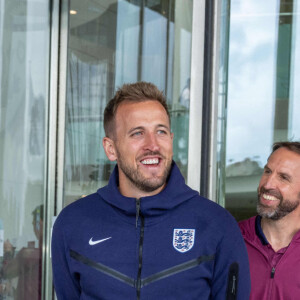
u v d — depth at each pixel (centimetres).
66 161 262
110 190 158
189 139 255
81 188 262
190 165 255
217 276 150
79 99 262
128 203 153
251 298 180
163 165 152
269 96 261
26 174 256
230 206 261
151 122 151
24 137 255
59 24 260
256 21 262
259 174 259
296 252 178
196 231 151
